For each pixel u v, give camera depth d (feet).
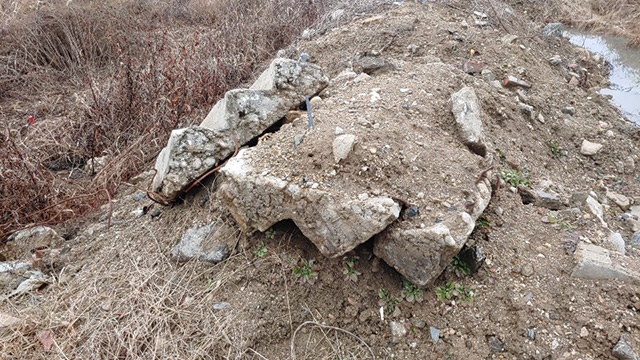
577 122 13.14
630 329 6.57
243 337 6.88
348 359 6.66
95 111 13.92
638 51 20.51
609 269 7.18
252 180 7.21
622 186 11.27
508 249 7.68
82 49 18.92
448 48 14.30
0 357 6.89
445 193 7.39
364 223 6.60
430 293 7.08
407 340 6.79
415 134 8.48
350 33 15.21
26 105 16.79
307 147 7.61
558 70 16.37
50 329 7.26
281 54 15.84
